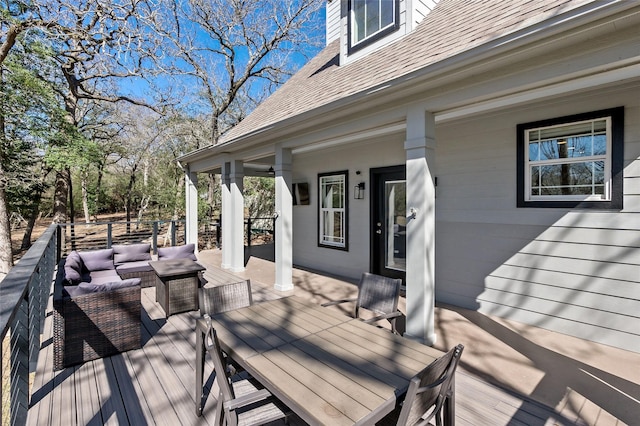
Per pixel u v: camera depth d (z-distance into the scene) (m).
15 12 8.22
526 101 3.49
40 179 11.40
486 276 4.19
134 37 8.77
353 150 6.12
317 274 6.57
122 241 10.72
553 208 3.63
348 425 1.30
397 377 1.63
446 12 4.46
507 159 3.97
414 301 3.24
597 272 3.36
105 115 14.98
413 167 3.22
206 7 12.66
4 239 9.14
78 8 8.26
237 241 6.81
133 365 2.94
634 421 2.19
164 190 15.73
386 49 4.90
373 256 5.86
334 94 4.57
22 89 9.12
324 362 1.77
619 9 1.91
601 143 3.35
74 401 2.42
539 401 2.41
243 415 1.82
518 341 3.39
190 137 15.83
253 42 14.52
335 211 6.67
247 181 17.30
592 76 2.37
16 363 2.18
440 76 2.83
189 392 2.54
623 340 3.21
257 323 2.31
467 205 4.35
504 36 2.32
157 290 4.76
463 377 2.73
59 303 2.83
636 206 3.13
